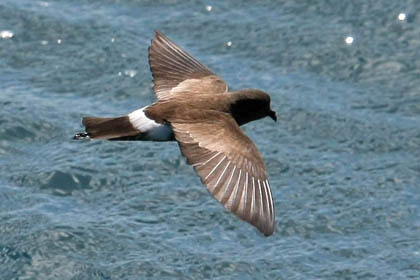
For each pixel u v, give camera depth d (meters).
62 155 16.95
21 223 15.73
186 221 15.93
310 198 16.31
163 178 16.70
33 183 16.42
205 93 10.28
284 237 15.70
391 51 18.92
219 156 8.98
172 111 9.52
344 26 19.41
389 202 16.27
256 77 18.28
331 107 17.83
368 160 17.00
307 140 17.30
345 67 18.64
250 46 18.97
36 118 17.50
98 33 19.33
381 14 19.64
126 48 19.02
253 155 9.05
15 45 19.06
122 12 19.88
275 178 16.62
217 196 8.68
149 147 17.28
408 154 17.11
